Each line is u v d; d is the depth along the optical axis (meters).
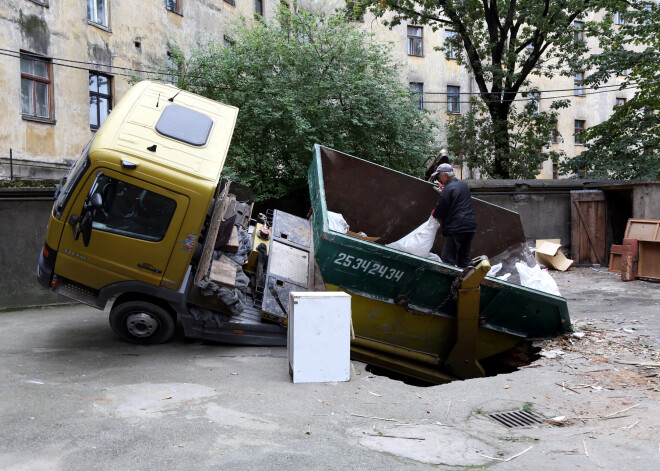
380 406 4.55
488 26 22.22
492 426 4.12
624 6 20.80
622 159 19.38
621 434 3.90
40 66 16.72
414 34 32.59
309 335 5.22
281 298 6.97
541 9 21.23
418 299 6.64
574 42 21.97
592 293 10.27
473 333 6.55
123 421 4.11
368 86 13.88
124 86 19.58
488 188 14.58
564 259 13.68
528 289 6.58
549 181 14.91
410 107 14.61
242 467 3.37
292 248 8.20
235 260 7.40
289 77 13.53
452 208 7.35
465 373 6.73
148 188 6.11
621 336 6.76
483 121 23.59
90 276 6.27
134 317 6.63
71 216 6.15
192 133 6.72
